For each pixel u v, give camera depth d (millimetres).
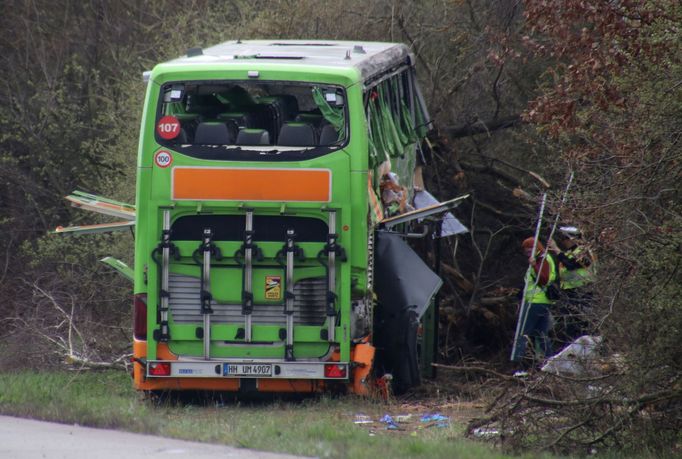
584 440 29047
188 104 39781
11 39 70125
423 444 26266
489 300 56156
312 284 35594
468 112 60375
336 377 35406
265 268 35438
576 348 31578
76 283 51406
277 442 26250
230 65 35438
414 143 48375
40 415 29891
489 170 59969
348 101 35531
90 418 28938
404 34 60438
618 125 33406
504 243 59344
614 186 31312
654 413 29344
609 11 33562
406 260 40062
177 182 35250
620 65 33438
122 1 70188
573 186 32938
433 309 46625
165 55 58875
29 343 45125
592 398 29031
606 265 30953
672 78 32062
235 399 37469
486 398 37375
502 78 59688
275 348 35531
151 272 35281
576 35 35125
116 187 54281
